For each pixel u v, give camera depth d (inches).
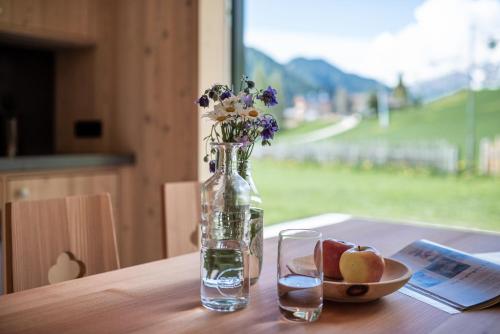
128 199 118.6
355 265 38.2
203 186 44.0
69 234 53.6
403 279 37.9
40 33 108.7
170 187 65.6
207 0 106.8
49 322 34.7
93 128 124.0
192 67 106.6
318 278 35.2
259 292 41.9
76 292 41.3
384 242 59.8
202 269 38.1
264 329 33.7
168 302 39.1
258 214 44.3
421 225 70.3
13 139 118.6
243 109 42.3
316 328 34.0
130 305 38.3
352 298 37.7
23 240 49.9
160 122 112.7
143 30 114.6
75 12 114.0
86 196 55.6
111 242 56.7
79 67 126.0
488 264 43.3
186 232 66.6
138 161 117.5
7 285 49.1
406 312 37.1
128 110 118.3
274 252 55.9
